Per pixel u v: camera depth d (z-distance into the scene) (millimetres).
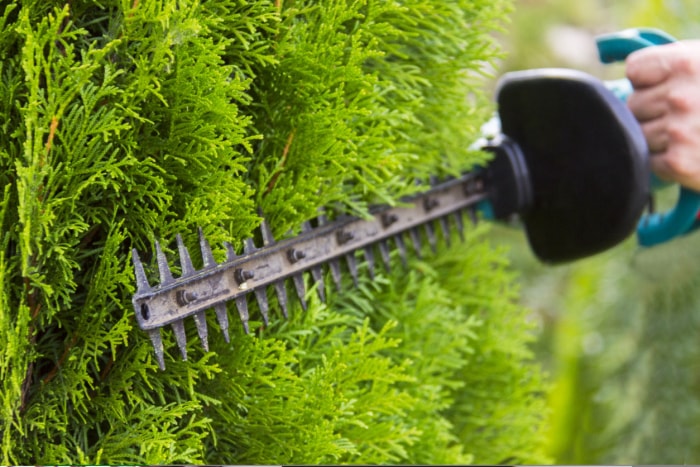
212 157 850
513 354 1307
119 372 857
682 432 2355
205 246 835
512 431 1318
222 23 865
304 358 1021
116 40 764
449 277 1270
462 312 1298
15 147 787
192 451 858
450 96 1116
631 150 1102
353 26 972
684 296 2352
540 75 1172
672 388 2371
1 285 751
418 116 1111
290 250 926
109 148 833
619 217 1133
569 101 1146
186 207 843
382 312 1125
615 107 1114
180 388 936
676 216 1213
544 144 1198
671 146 1116
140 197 829
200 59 796
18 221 793
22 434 796
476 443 1289
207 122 837
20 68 773
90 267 873
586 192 1165
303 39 890
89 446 912
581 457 2451
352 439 1018
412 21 984
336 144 912
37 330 824
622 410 2402
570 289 2721
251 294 966
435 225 1253
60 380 840
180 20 773
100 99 818
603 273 2434
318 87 891
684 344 2354
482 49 1088
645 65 1118
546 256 1267
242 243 901
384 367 979
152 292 793
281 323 1004
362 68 1003
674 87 1100
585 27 3340
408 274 1190
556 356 2676
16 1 800
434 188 1131
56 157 779
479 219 1278
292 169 951
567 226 1206
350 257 1028
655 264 2318
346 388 987
